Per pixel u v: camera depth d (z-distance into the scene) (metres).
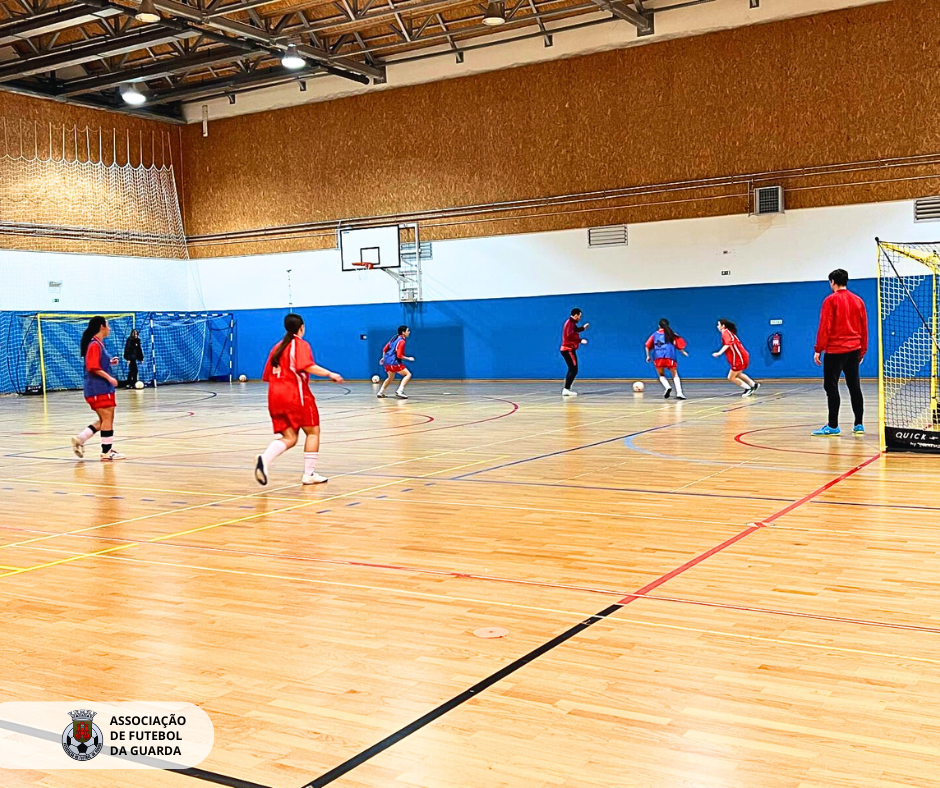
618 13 19.38
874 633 3.85
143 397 21.08
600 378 22.27
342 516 6.66
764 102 19.94
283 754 2.85
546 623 4.09
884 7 18.70
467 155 23.14
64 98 23.42
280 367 7.97
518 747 2.85
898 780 2.59
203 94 25.14
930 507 6.38
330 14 20.41
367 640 3.93
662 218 21.20
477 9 21.16
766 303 20.39
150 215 26.14
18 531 6.48
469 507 6.84
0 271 22.83
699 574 4.84
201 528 6.39
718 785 2.58
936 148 18.53
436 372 24.23
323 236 25.20
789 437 10.26
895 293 18.98
